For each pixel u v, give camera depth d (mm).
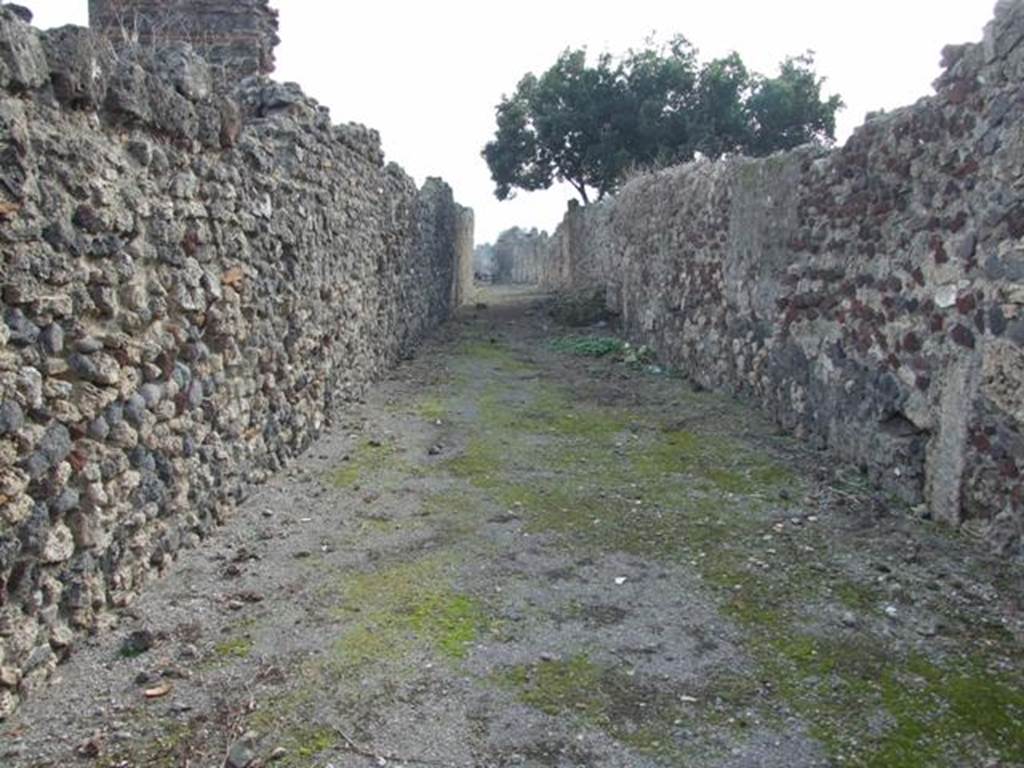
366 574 4262
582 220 18500
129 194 3711
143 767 2717
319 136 6801
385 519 5070
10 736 2844
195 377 4492
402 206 11031
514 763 2791
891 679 3307
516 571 4324
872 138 5711
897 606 3912
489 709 3090
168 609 3799
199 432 4562
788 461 6242
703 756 2836
